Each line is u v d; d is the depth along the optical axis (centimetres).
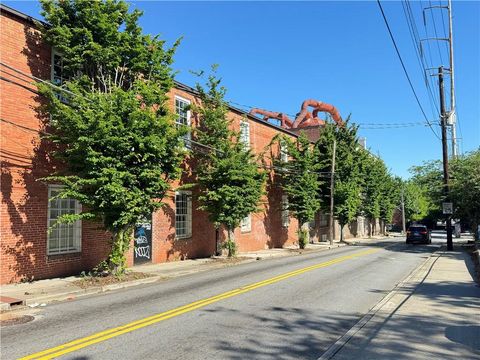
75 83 1327
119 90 1278
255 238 2825
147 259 1859
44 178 1266
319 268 1720
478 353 627
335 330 764
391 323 801
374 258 2203
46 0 1322
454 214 2898
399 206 7475
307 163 2948
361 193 4528
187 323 803
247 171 2083
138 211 1352
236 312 898
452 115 2969
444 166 2953
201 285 1299
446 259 2120
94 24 1359
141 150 1334
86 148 1241
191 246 2159
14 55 1323
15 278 1290
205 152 2098
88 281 1319
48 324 808
